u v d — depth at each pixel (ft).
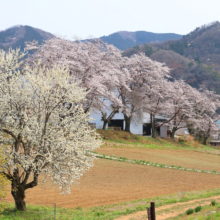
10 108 47.60
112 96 148.66
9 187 64.90
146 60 182.50
